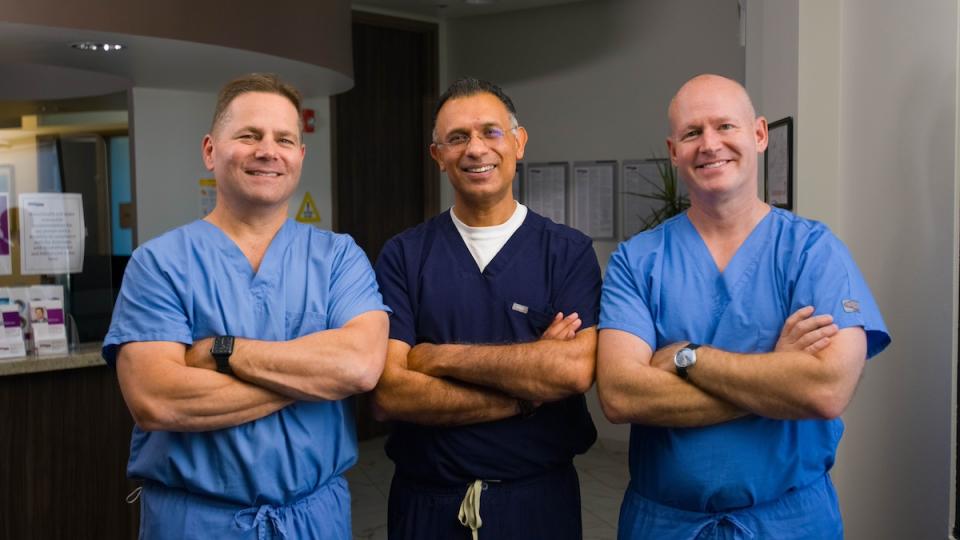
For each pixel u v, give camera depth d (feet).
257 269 5.62
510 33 17.54
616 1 16.34
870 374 8.77
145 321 5.26
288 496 5.40
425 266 6.33
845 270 5.37
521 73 17.52
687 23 15.49
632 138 16.30
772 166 10.76
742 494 5.33
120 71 12.60
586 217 16.94
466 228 6.38
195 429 5.12
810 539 5.41
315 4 11.94
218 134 5.43
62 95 12.85
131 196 13.62
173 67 12.23
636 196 16.30
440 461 6.03
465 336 6.22
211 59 11.55
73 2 9.40
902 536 8.25
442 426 6.01
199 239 5.52
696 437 5.37
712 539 5.43
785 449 5.33
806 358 4.98
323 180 16.44
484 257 6.32
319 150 16.37
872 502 8.78
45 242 12.06
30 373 9.93
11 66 12.47
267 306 5.53
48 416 10.09
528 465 6.03
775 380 4.97
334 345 5.36
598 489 14.01
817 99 9.63
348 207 17.17
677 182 15.71
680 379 5.25
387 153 17.74
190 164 14.73
